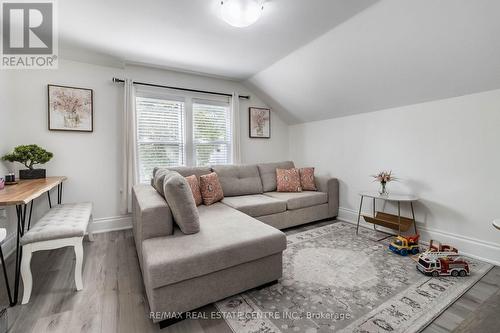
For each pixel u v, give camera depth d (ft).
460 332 4.42
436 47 6.71
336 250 8.08
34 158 8.03
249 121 13.84
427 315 4.87
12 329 4.51
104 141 10.05
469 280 6.18
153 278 4.42
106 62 9.86
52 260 7.39
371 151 10.57
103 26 7.41
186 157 11.87
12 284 6.06
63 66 9.29
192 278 4.86
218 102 12.76
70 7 6.41
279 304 5.28
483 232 7.32
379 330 4.48
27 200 5.00
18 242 5.56
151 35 8.02
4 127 7.84
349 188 11.65
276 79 11.73
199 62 10.42
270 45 8.85
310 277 6.38
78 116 9.50
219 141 12.87
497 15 5.41
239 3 6.06
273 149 14.87
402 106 9.31
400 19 6.50
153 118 11.07
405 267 6.89
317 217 11.10
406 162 9.26
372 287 5.90
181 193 5.67
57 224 5.85
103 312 5.01
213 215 7.57
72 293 5.66
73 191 9.55
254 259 5.57
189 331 4.52
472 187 7.52
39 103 8.90
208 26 7.48
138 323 4.72
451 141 7.94
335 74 9.55
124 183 10.11
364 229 10.31
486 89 7.06
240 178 11.30
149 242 5.39
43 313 4.95
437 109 8.27
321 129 13.14
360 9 6.70
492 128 7.04
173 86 11.45
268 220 9.61
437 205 8.37
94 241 9.00
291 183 11.72
